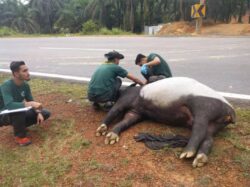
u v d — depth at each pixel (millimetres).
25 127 4582
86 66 9773
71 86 7234
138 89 4797
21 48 16703
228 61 9672
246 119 4652
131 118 4562
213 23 30672
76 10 48906
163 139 4078
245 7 36875
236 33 24203
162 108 4312
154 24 41031
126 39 19672
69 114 5352
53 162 3986
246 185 3258
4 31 35406
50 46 16906
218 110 3918
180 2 34438
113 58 5168
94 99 5047
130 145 4082
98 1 42094
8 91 4566
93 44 16922
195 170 3512
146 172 3564
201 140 3723
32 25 48250
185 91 4125
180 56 11117
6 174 3885
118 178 3527
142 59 5629
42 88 7191
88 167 3773
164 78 4973
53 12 50656
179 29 29516
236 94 5992
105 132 4492
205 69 8539
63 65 10227
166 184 3357
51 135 4688
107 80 4988
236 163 3561
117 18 43094
